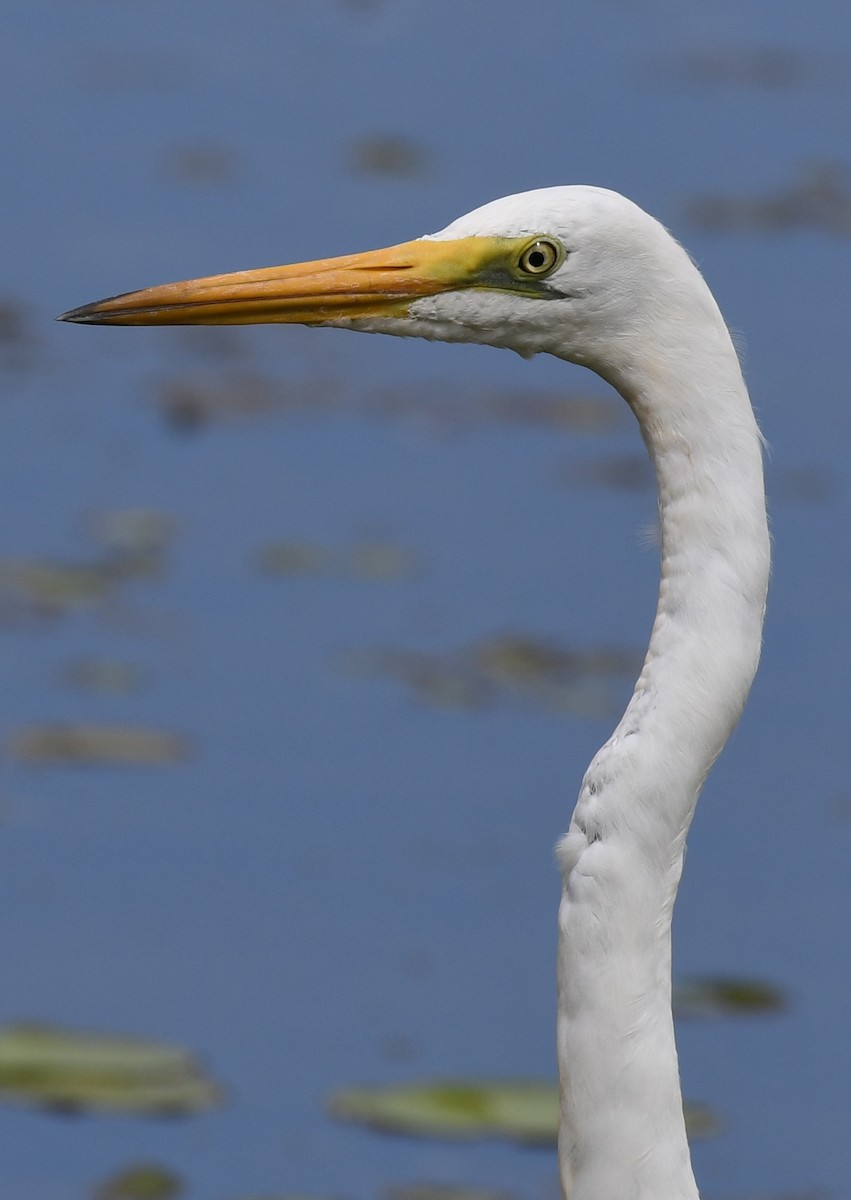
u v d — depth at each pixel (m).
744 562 4.04
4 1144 7.52
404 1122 7.42
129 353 15.07
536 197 4.20
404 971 8.54
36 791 9.84
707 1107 7.84
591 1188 4.15
